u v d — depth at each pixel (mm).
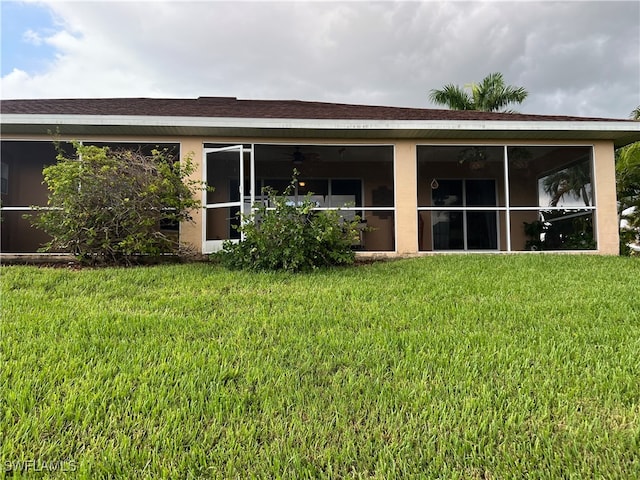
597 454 1613
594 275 5168
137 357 2557
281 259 5559
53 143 7719
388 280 4961
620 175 12000
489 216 10680
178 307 3768
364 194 10703
